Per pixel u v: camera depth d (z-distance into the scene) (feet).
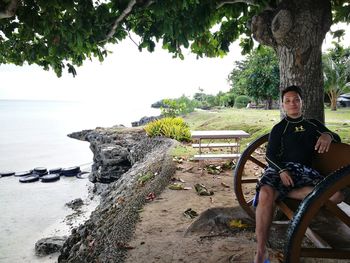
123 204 19.90
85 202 46.60
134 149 47.98
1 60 23.66
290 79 14.82
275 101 82.94
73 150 98.27
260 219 8.69
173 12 18.10
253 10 18.80
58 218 40.11
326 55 69.31
